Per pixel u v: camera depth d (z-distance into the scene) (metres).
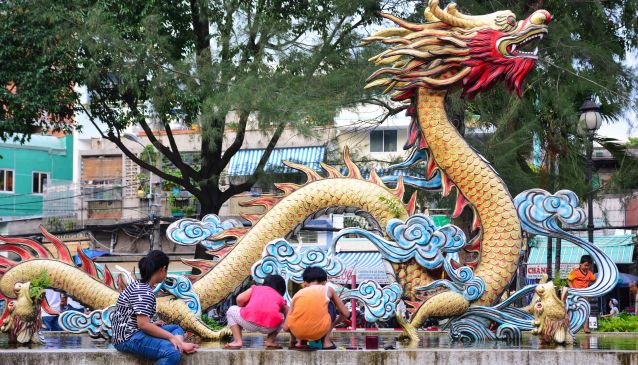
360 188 10.01
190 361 7.51
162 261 7.61
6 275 9.74
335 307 8.28
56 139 36.31
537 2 16.62
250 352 7.57
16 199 34.44
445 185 9.91
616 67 16.22
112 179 32.84
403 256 9.44
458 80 9.84
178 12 18.83
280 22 16.84
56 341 10.16
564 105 15.67
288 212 10.02
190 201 28.84
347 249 26.91
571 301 9.47
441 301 9.34
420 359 7.62
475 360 7.62
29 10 16.94
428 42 9.81
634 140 25.12
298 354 7.58
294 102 15.23
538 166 18.02
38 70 17.05
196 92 16.69
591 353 7.60
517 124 16.28
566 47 16.16
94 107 18.67
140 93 17.27
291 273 9.45
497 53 9.77
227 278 9.92
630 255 25.02
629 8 17.58
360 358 7.58
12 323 8.85
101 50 16.59
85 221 29.36
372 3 16.53
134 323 7.37
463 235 9.54
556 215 9.76
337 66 16.80
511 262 9.66
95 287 9.83
